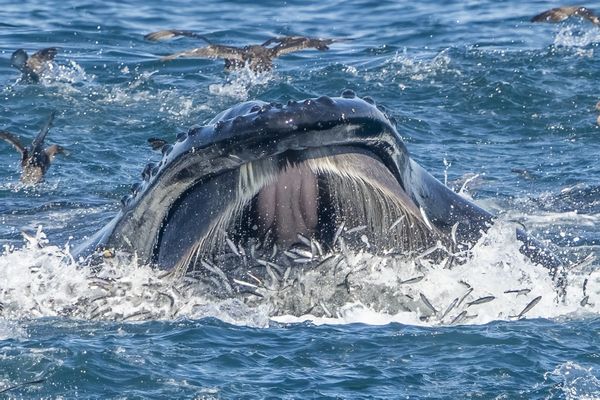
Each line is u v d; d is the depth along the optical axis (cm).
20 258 5112
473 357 4697
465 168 8712
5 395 4409
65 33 14012
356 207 4366
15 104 10681
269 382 4503
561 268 5103
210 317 4859
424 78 11381
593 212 7150
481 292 4812
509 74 11400
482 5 15988
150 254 4553
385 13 15712
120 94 11025
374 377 4547
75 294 4903
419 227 4469
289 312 4784
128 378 4516
